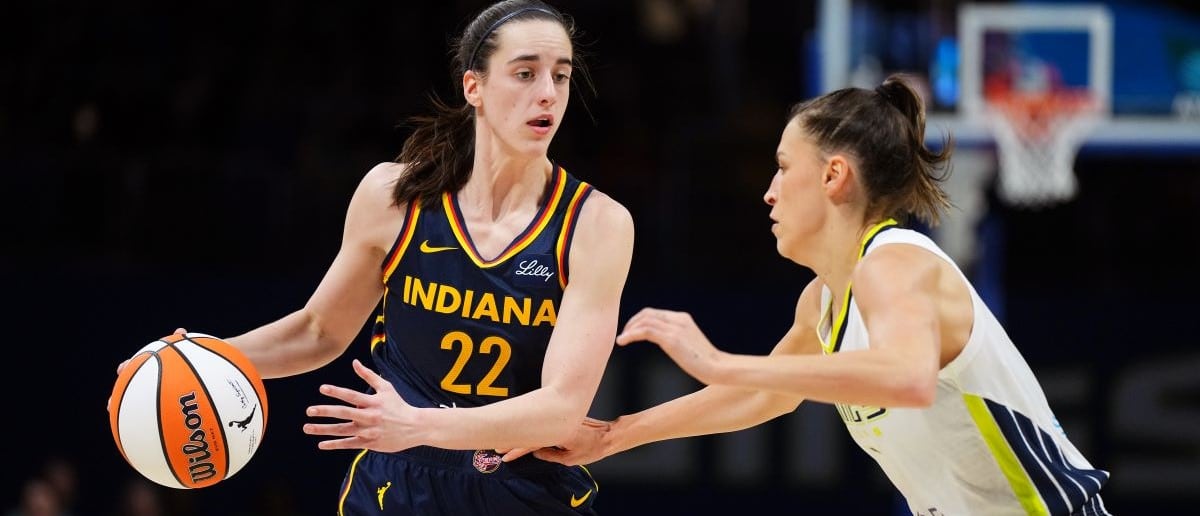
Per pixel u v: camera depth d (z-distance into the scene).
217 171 17.59
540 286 6.72
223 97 20.25
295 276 16.64
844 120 5.90
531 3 6.70
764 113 22.98
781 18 24.50
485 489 6.88
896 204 6.00
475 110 6.86
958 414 5.87
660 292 16.81
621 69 22.62
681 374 16.44
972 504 6.09
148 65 21.11
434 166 6.91
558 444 6.61
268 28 22.09
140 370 6.63
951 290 5.73
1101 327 16.89
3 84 20.25
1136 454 16.72
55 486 15.41
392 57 22.12
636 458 16.89
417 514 6.88
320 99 20.88
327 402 16.27
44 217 17.17
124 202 17.41
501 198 6.86
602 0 23.19
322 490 16.31
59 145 19.61
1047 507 5.97
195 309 16.31
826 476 16.81
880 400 5.25
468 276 6.77
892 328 5.40
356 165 19.12
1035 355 16.94
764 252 19.05
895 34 17.36
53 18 21.31
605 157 20.66
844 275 6.10
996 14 17.33
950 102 17.27
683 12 23.53
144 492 15.73
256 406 6.79
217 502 16.39
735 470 16.86
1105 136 17.19
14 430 16.17
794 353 7.05
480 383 6.84
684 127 21.95
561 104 6.67
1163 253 19.77
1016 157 17.17
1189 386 16.70
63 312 16.31
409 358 6.96
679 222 19.00
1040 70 17.28
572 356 6.53
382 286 7.23
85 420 16.22
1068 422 16.83
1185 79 18.28
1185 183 20.23
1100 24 17.14
